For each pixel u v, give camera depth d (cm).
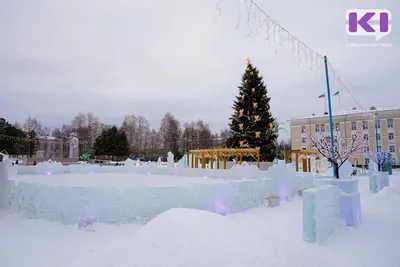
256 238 391
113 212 595
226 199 725
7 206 713
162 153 6306
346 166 1288
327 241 481
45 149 6053
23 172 1531
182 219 410
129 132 6531
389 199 926
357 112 4450
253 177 1347
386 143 4291
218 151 2045
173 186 652
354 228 553
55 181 1172
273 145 2370
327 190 527
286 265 338
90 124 6825
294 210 780
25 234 542
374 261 393
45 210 628
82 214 595
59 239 512
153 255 339
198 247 346
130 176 1560
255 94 2467
